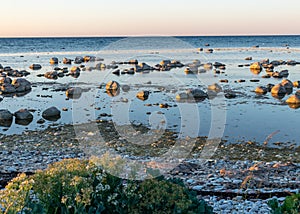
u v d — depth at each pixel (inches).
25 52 3614.7
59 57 2876.5
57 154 570.9
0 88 1241.4
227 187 395.9
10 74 1711.4
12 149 608.7
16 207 225.9
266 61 2128.4
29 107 973.8
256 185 402.9
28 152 580.4
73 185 231.0
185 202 231.5
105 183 242.5
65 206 232.2
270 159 550.0
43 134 705.0
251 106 948.0
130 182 244.2
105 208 239.6
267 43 5324.8
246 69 1798.7
